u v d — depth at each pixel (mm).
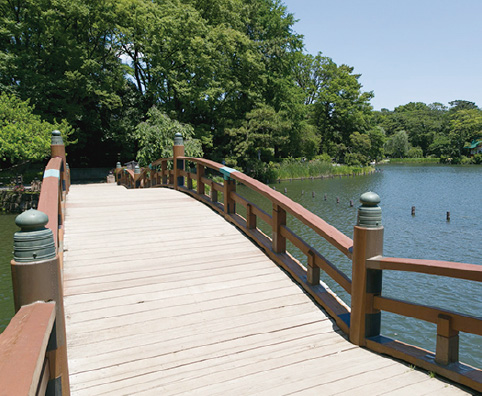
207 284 4195
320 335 3406
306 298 4031
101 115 32625
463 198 29047
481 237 17000
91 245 5109
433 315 2734
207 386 2648
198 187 8039
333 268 3805
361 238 3170
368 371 2793
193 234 5703
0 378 1170
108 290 3955
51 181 4535
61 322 2111
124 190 10258
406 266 2805
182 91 29562
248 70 35812
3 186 23094
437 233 17875
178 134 9375
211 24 34156
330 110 57812
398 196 30266
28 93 24781
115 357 2984
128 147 32844
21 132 19844
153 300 3822
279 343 3254
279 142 37250
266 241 5316
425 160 89312
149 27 28469
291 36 40438
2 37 25672
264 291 4121
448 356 2648
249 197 28953
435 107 121875
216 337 3301
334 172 49281
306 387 2602
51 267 2027
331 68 57062
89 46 29562
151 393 2580
